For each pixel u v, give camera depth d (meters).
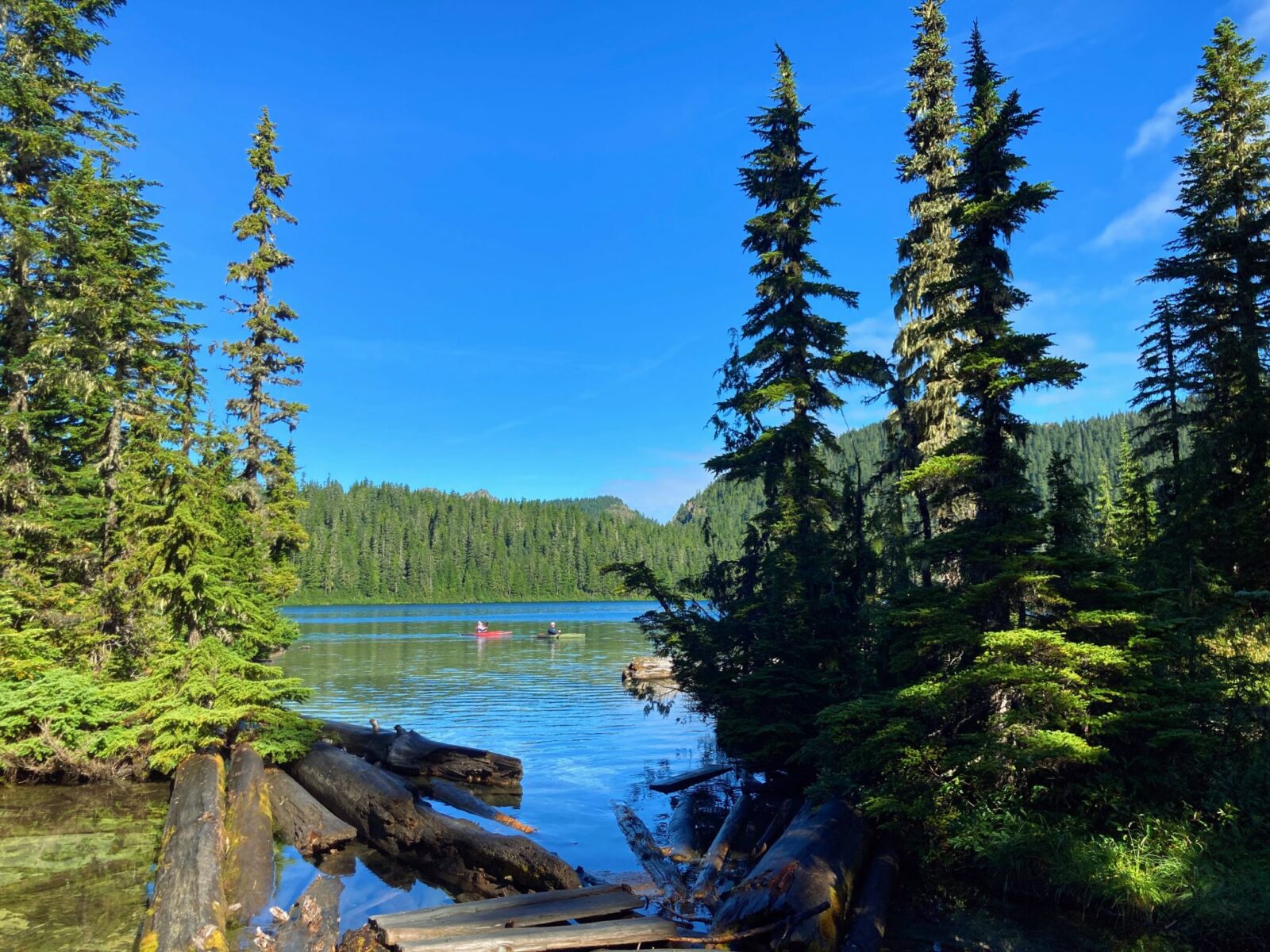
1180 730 8.79
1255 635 13.59
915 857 9.91
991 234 11.59
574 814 12.73
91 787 12.41
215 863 8.27
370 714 21.89
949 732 10.52
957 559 11.76
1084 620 9.51
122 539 15.49
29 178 18.39
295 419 25.44
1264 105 22.16
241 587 17.42
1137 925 7.85
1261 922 7.28
